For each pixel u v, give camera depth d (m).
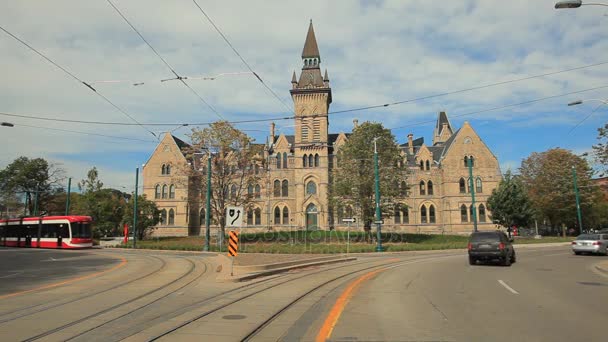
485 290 14.27
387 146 50.81
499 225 58.44
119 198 58.69
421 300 12.32
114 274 19.36
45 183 81.50
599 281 16.70
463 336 8.27
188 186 51.66
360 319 9.80
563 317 10.00
